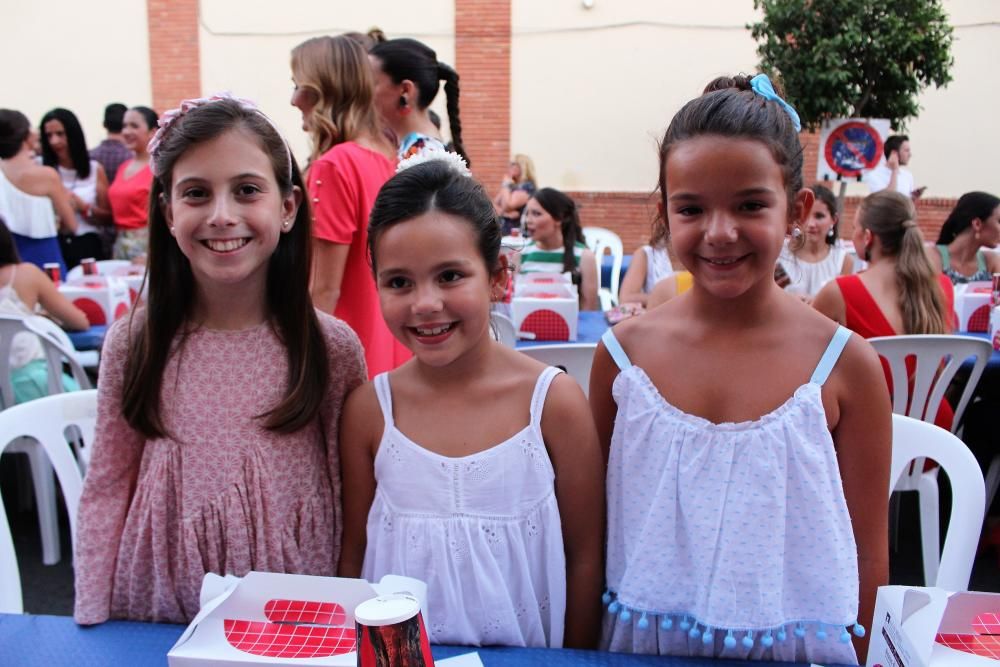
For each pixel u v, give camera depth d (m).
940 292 2.73
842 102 5.04
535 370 1.28
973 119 7.76
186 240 1.19
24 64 8.35
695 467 1.13
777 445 1.10
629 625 1.21
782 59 5.10
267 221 1.21
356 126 2.19
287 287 1.31
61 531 3.22
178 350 1.27
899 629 0.85
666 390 1.18
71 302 3.25
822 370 1.13
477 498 1.21
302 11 8.17
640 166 8.23
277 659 0.89
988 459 3.14
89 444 1.91
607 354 1.27
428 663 0.81
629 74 8.09
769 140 1.04
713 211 1.05
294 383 1.28
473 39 8.17
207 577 0.99
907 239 2.68
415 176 1.20
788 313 1.17
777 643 1.12
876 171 5.33
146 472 1.27
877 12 4.97
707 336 1.17
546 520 1.23
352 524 1.34
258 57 8.25
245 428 1.26
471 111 8.30
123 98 8.36
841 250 3.89
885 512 1.20
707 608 1.10
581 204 8.33
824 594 1.10
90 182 5.23
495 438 1.23
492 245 1.24
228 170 1.17
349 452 1.32
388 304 1.20
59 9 8.23
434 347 1.19
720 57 7.94
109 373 1.26
